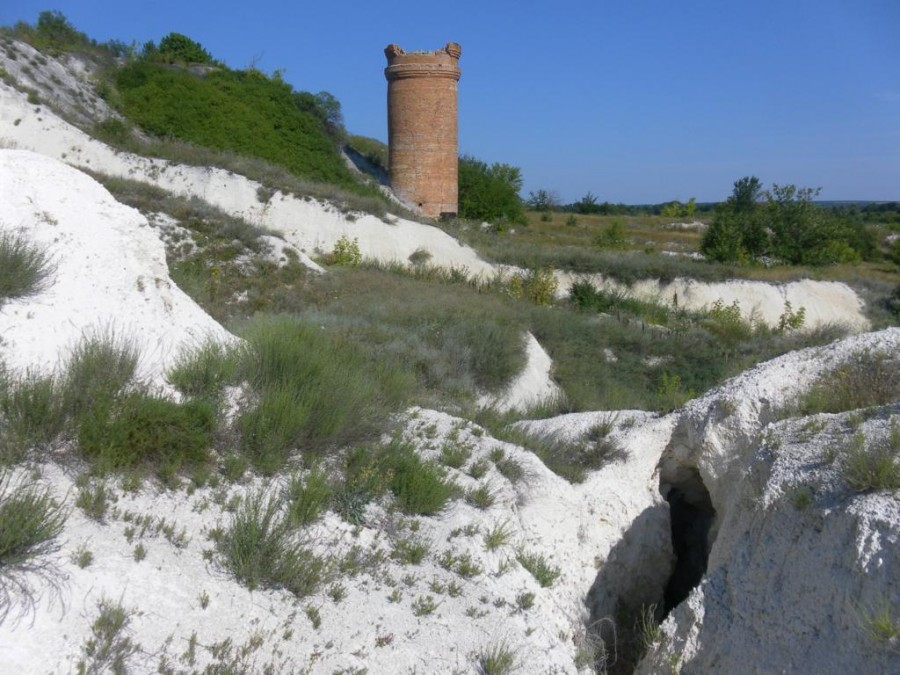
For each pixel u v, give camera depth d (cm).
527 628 501
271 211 2792
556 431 825
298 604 445
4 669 336
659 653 525
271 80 4250
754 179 5444
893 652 372
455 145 4159
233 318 1272
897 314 3138
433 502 576
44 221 623
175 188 2714
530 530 647
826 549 445
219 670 382
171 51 4278
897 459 466
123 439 494
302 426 591
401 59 3994
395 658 435
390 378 814
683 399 850
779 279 3178
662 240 5444
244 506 498
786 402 679
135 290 652
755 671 453
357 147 4934
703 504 798
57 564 394
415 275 2627
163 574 421
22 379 507
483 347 1424
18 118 2539
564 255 3102
